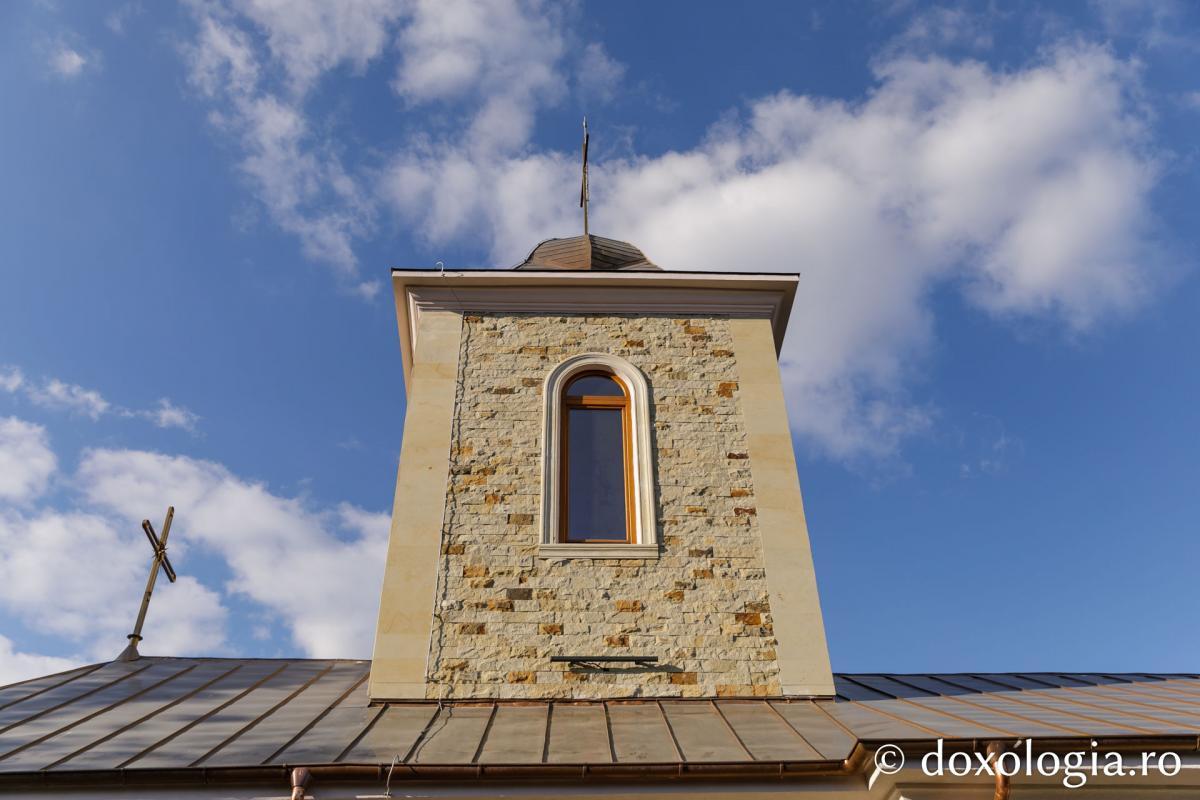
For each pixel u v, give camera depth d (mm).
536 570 10359
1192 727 7758
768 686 9672
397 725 8609
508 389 11953
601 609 10117
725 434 11633
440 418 11586
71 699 9578
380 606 9984
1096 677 12008
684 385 12109
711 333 12758
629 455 11594
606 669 9695
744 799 7422
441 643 9789
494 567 10359
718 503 11008
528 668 9672
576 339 12562
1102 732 7539
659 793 7414
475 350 12359
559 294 12930
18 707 9227
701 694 9594
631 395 11969
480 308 12828
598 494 11289
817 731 8305
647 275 12805
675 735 8227
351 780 7312
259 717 8906
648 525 10758
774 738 8086
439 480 11008
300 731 8375
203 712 9109
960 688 10930
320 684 10492
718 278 12898
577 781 7398
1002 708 9109
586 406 12023
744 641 9969
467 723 8695
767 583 10398
